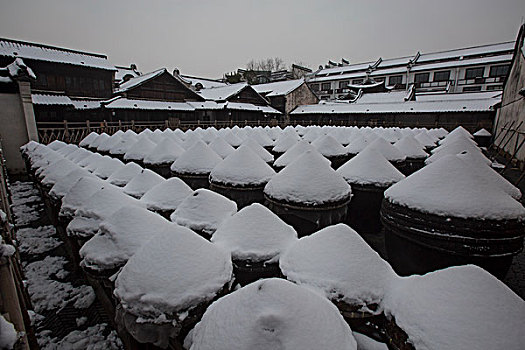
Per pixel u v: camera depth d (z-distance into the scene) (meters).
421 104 23.31
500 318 1.28
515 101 13.85
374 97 29.84
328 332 1.20
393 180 4.29
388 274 1.82
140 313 1.58
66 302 3.41
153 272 1.66
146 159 6.59
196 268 1.70
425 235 2.69
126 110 20.75
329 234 1.95
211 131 12.43
